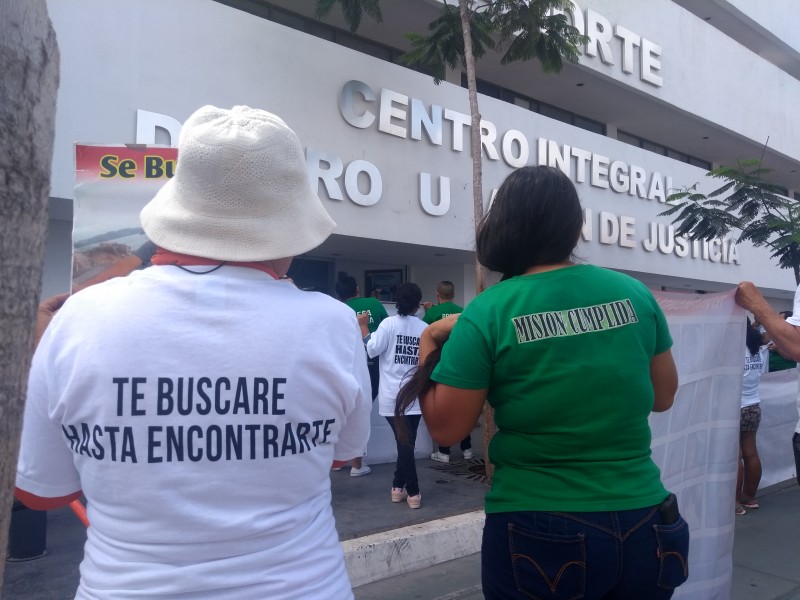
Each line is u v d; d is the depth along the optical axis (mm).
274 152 1291
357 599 3961
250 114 1341
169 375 1183
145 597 1142
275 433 1231
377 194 8453
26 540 4180
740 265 15289
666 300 2852
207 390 1193
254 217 1292
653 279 14008
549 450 1706
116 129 6387
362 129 8406
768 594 4156
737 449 2992
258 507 1223
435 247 9305
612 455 1710
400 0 9141
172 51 6781
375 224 8500
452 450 7715
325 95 8031
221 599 1168
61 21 6078
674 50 13336
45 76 798
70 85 6125
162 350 1188
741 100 15375
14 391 763
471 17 7047
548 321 1727
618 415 1710
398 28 10031
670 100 13156
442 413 1799
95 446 1176
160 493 1161
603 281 1832
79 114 6168
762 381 6688
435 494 5758
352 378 1361
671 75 13219
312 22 9750
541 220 1847
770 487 6789
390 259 10883
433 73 7793
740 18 16203
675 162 13359
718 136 15516
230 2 8773
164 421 1174
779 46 17875
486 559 1806
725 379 2986
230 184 1260
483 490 5891
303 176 1369
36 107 782
